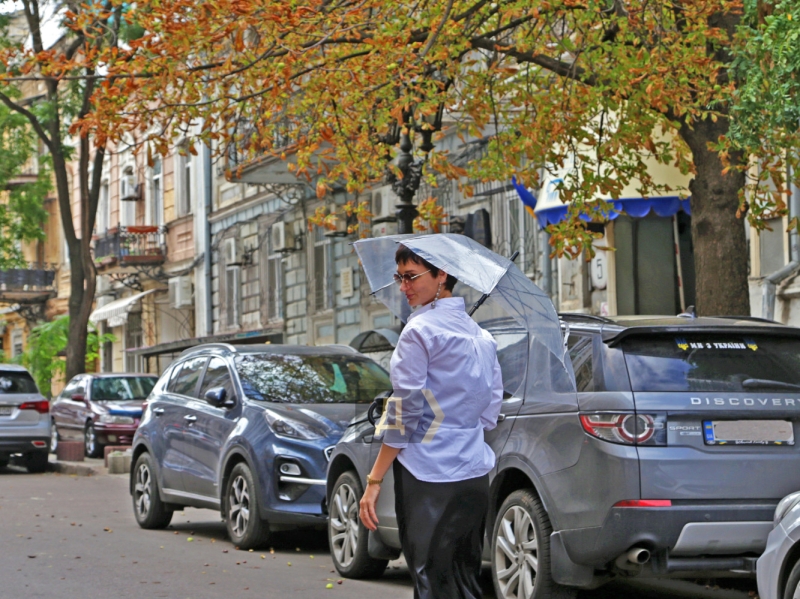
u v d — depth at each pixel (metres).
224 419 13.57
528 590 8.65
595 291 22.30
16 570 11.46
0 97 31.33
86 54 14.67
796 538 6.81
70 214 33.12
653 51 13.89
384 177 17.38
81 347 33.25
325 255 35.44
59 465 27.44
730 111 12.71
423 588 5.81
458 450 5.84
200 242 43.81
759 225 14.08
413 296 5.97
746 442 8.08
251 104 15.41
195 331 44.44
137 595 10.08
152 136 14.84
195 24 13.54
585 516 8.08
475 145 26.14
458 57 15.83
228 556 12.56
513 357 9.19
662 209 18.83
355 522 11.02
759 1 12.24
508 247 25.44
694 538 7.84
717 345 8.40
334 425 12.76
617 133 15.27
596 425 8.09
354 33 14.70
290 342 37.94
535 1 14.72
